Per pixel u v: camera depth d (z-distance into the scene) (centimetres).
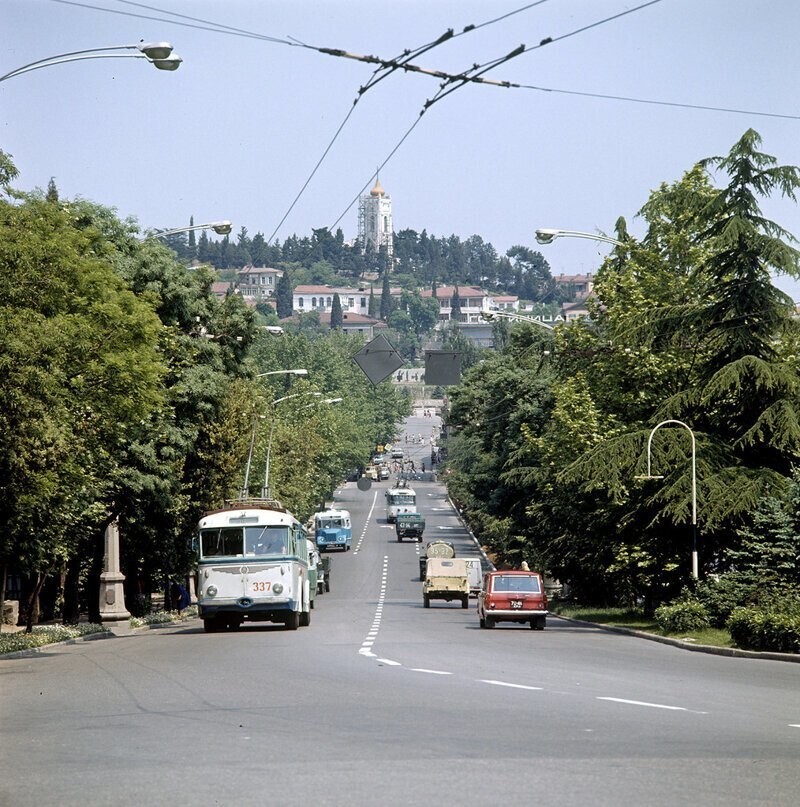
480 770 1251
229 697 1988
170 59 2780
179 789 1155
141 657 3088
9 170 3678
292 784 1174
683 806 1064
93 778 1221
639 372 5319
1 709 1889
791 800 1096
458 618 5684
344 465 17188
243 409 6806
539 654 3167
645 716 1723
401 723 1633
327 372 19350
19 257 3572
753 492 4381
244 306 6072
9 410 3459
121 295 3919
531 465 8056
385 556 13012
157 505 5738
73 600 5947
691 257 5562
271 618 4819
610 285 5625
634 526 5156
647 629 4609
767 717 1744
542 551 6512
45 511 4106
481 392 8931
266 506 4922
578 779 1197
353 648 3306
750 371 4488
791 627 3162
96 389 3916
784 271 4497
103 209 5522
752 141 4575
